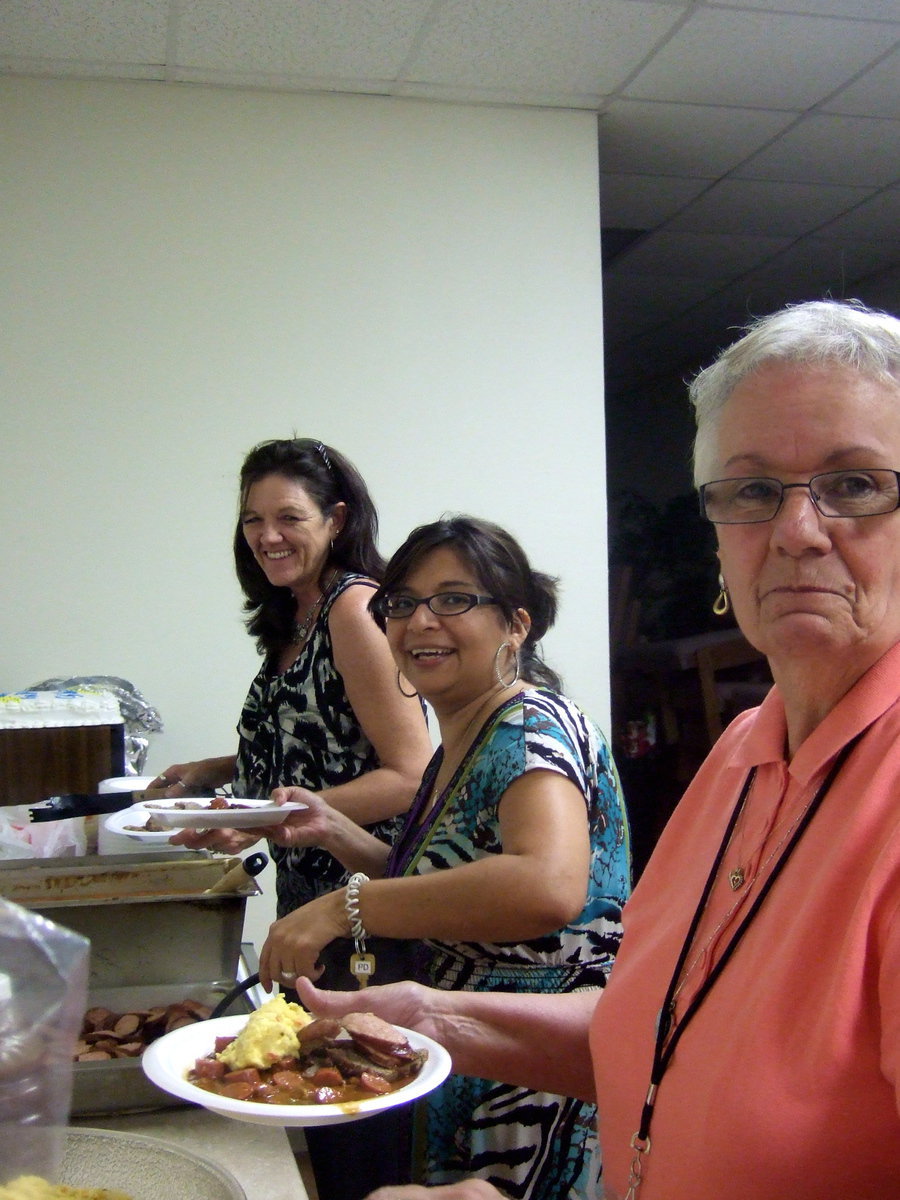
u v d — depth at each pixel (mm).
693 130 3629
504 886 1308
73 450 3221
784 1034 796
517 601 1571
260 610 2326
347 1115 922
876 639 872
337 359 3383
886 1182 748
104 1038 1282
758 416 884
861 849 800
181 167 3301
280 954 1352
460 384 3451
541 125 3516
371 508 2281
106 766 2666
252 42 3072
